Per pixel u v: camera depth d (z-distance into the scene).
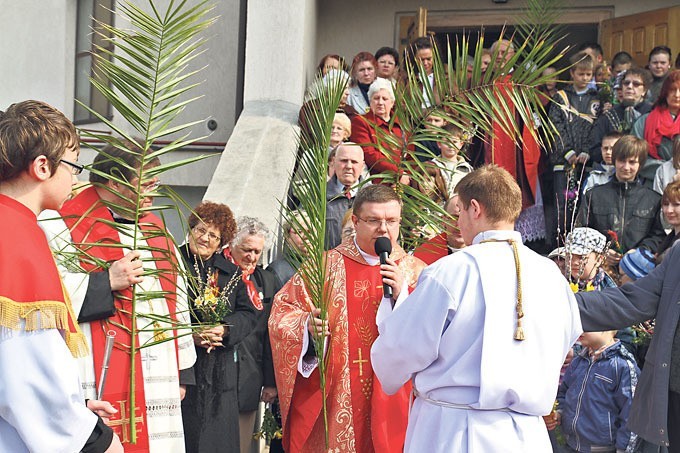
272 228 8.03
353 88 9.91
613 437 5.56
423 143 8.26
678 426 5.07
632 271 6.99
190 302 5.70
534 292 4.00
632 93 9.53
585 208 8.62
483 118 6.36
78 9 13.43
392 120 6.06
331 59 9.91
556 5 9.13
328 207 7.34
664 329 5.07
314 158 5.48
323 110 5.61
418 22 11.70
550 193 9.63
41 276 3.40
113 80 4.84
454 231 6.07
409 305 4.02
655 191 8.48
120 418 4.70
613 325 5.16
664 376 5.02
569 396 5.73
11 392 3.28
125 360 4.75
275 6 10.23
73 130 3.71
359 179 7.38
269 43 10.22
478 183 4.18
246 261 6.27
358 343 5.32
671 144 9.06
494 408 3.93
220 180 8.68
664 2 12.82
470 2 13.08
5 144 3.51
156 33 4.91
